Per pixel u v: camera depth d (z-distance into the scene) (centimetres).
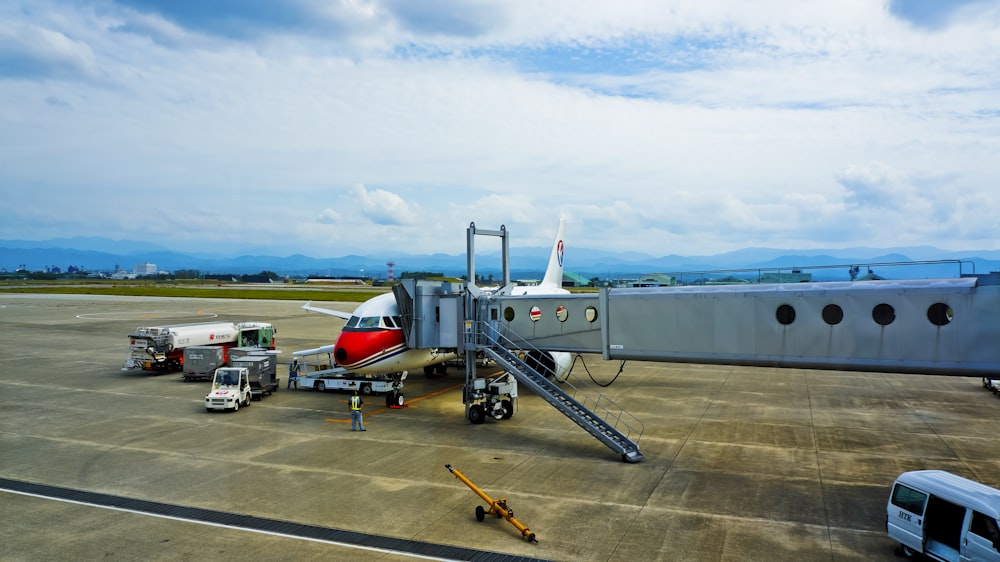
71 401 3738
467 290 3350
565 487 2233
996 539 1479
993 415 3394
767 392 4088
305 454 2638
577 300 3162
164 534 1828
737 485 2262
